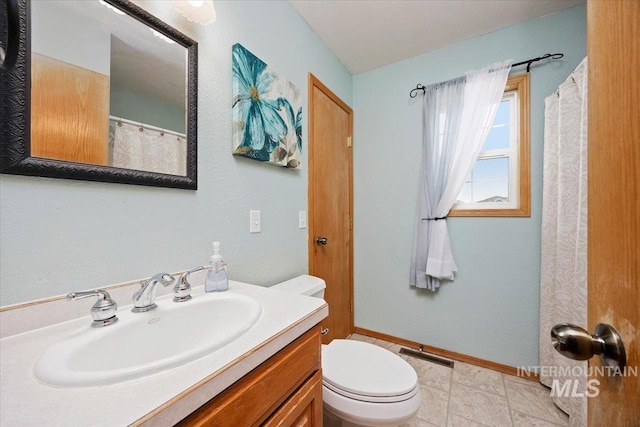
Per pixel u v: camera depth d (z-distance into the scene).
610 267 0.39
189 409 0.43
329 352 1.23
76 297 0.61
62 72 0.67
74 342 0.56
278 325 0.67
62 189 0.67
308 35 1.73
